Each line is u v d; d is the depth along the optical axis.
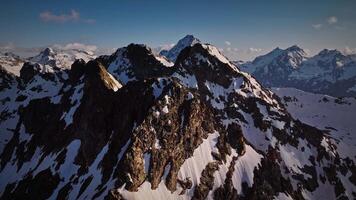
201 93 163.75
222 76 176.38
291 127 163.25
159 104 109.88
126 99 118.06
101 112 118.75
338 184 149.00
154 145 103.50
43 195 109.25
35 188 112.75
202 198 103.25
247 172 121.38
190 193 102.38
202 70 175.25
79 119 126.69
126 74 195.62
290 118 171.38
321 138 170.88
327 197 140.50
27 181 118.94
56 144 129.50
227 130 135.50
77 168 112.94
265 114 165.50
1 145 161.12
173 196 99.31
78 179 107.88
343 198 143.38
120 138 107.88
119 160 100.06
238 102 166.62
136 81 122.69
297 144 157.75
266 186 121.06
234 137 132.12
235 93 170.38
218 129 125.69
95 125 117.06
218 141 121.12
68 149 120.75
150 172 99.19
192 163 108.94
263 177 125.38
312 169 148.75
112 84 132.00
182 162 107.38
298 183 137.50
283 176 137.12
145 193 94.56
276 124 159.75
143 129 103.38
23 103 183.88
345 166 164.38
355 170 168.50
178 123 111.81
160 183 99.81
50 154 127.00
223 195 108.06
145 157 100.69
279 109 184.88
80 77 156.75
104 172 101.44
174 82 118.44
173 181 101.75
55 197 106.06
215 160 115.19
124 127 110.62
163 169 102.50
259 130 155.50
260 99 173.25
